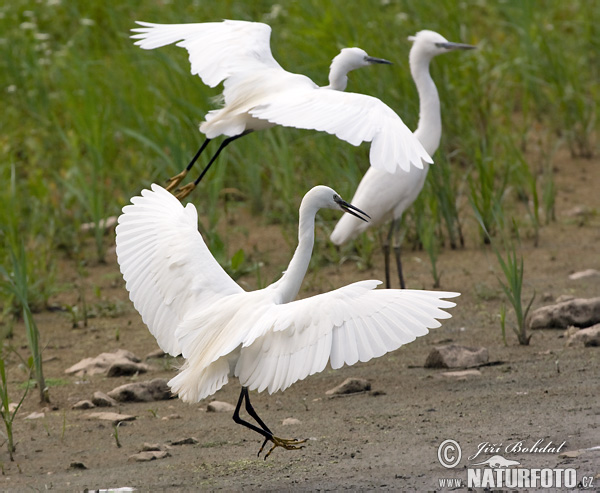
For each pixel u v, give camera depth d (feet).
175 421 29.45
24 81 65.51
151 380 32.19
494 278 43.32
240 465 25.16
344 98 25.27
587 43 68.49
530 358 32.86
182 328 23.27
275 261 47.70
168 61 54.29
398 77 54.19
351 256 47.75
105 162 57.36
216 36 34.63
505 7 71.31
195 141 53.36
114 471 25.27
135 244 25.16
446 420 27.45
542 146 62.34
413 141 23.40
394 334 19.69
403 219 47.78
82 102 60.34
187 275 24.31
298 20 62.95
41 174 55.21
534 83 63.87
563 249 46.62
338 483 23.31
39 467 26.03
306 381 32.81
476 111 58.65
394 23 61.52
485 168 51.26
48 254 49.57
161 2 72.02
